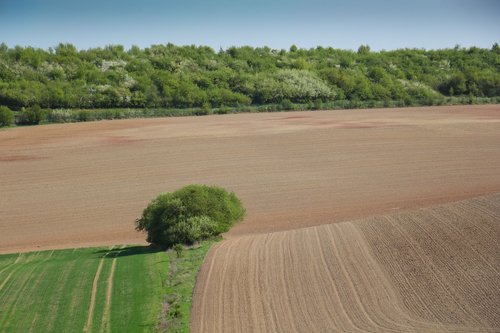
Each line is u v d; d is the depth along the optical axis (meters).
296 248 32.56
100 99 102.06
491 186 52.53
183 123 91.38
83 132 82.69
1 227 45.62
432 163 63.56
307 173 60.06
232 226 38.62
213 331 23.23
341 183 55.81
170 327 23.64
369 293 26.20
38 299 27.28
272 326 23.50
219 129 85.44
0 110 85.62
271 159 66.62
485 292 25.31
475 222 33.00
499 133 81.12
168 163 65.12
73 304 26.50
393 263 29.19
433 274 27.52
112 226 45.00
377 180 56.66
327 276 28.27
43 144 74.81
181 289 27.53
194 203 36.41
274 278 28.36
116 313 25.31
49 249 39.03
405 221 34.94
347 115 101.25
